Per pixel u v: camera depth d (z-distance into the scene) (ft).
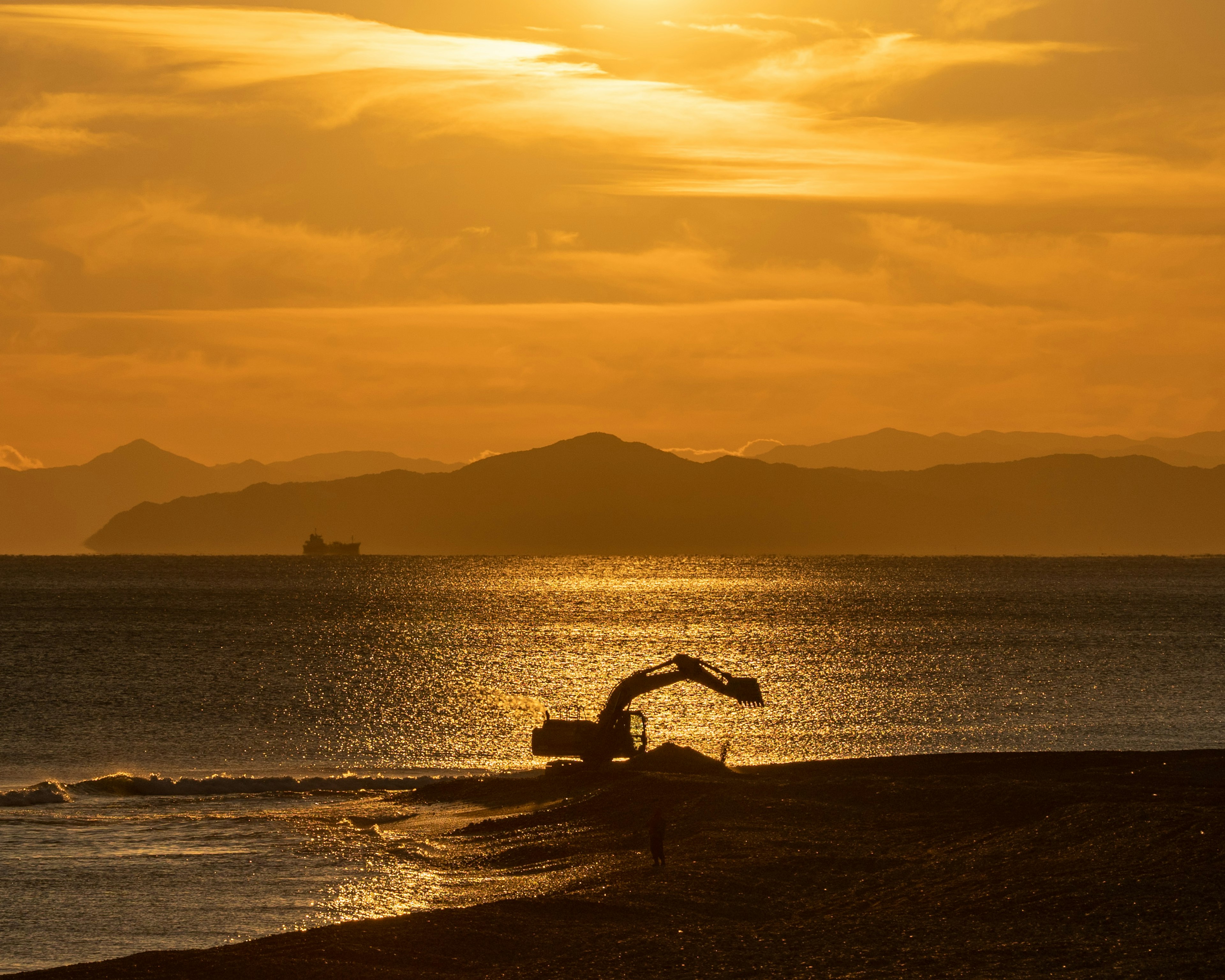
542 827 451.53
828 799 465.47
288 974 269.85
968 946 273.54
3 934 325.62
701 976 261.03
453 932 298.35
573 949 284.41
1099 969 251.60
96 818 501.56
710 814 443.73
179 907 352.28
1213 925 280.92
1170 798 441.68
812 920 307.99
